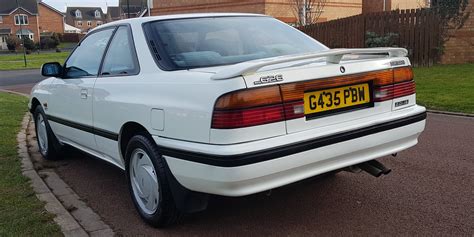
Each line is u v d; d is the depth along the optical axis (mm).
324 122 3311
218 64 3719
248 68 2961
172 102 3348
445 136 6621
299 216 3908
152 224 3768
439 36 14695
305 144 3139
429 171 4996
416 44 14906
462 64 15086
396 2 24844
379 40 15070
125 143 4145
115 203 4367
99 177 5195
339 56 3393
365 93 3576
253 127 2998
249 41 4129
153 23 4078
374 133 3523
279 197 4336
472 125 7355
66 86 4996
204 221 3855
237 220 3861
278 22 4660
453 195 4281
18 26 78812
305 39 4480
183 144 3236
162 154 3445
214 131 3018
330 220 3811
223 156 2945
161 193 3551
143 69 3824
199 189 3219
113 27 4531
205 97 3104
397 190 4445
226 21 4324
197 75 3297
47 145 5867
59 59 38812
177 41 3893
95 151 4730
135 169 3945
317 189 4512
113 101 4016
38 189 4637
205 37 4020
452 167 5117
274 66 3271
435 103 9148
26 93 15203
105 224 3877
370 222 3750
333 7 24297
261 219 3869
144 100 3627
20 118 8930
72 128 5004
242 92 2971
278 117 3082
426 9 14633
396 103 3764
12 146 6477
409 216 3846
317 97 3295
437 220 3754
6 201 4293
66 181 5070
